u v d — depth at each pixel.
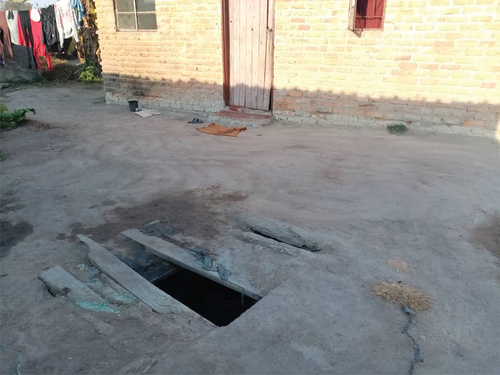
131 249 4.03
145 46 9.80
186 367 2.50
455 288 3.21
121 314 3.08
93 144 7.30
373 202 4.71
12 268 3.70
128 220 4.57
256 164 6.12
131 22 9.89
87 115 9.72
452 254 3.67
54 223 4.52
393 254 3.66
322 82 7.68
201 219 4.52
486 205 4.59
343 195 4.93
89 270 3.67
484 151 6.13
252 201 4.91
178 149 6.97
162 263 3.88
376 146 6.64
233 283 3.34
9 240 4.18
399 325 2.82
